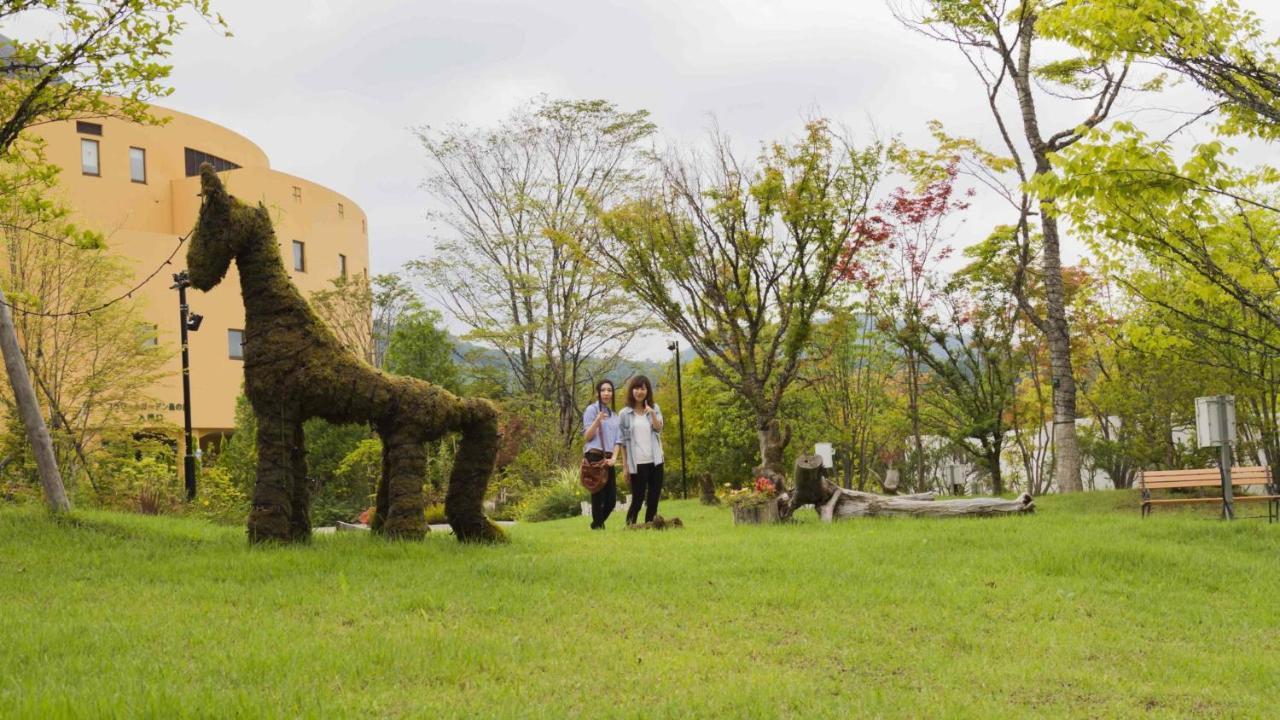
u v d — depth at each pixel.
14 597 7.55
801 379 21.75
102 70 10.39
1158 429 22.45
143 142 43.50
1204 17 9.87
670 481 35.22
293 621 6.76
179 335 41.16
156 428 23.48
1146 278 16.70
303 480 10.37
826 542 11.19
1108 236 11.14
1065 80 20.70
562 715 4.86
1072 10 10.09
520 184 40.91
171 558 9.32
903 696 5.50
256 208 10.13
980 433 25.08
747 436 30.83
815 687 5.62
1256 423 20.25
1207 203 10.79
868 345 28.06
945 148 22.06
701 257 18.88
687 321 18.98
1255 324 15.46
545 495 26.80
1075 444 20.94
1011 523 13.08
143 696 4.72
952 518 14.13
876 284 25.39
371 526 11.16
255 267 10.03
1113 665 6.49
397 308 44.28
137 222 42.91
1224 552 10.78
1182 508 16.62
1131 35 9.86
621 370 44.12
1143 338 15.20
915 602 8.02
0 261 19.28
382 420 10.54
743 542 11.30
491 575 8.51
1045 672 6.17
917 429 26.42
